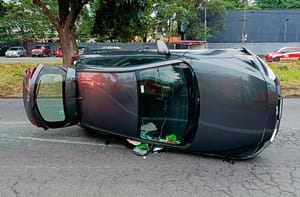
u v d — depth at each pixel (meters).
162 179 3.76
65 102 4.84
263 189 3.54
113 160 4.34
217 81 4.16
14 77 12.77
